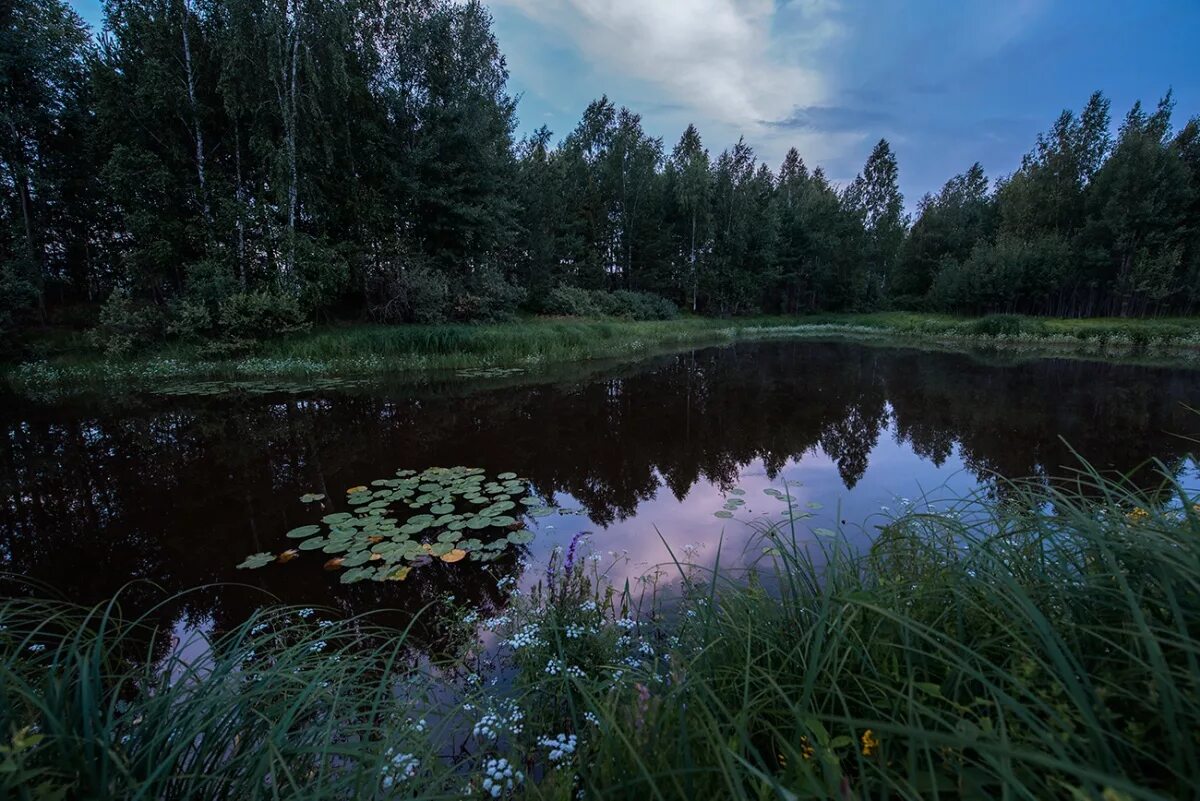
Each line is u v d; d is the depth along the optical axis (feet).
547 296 80.74
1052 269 96.37
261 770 4.00
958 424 25.64
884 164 142.31
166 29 40.63
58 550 12.28
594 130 106.83
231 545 12.52
